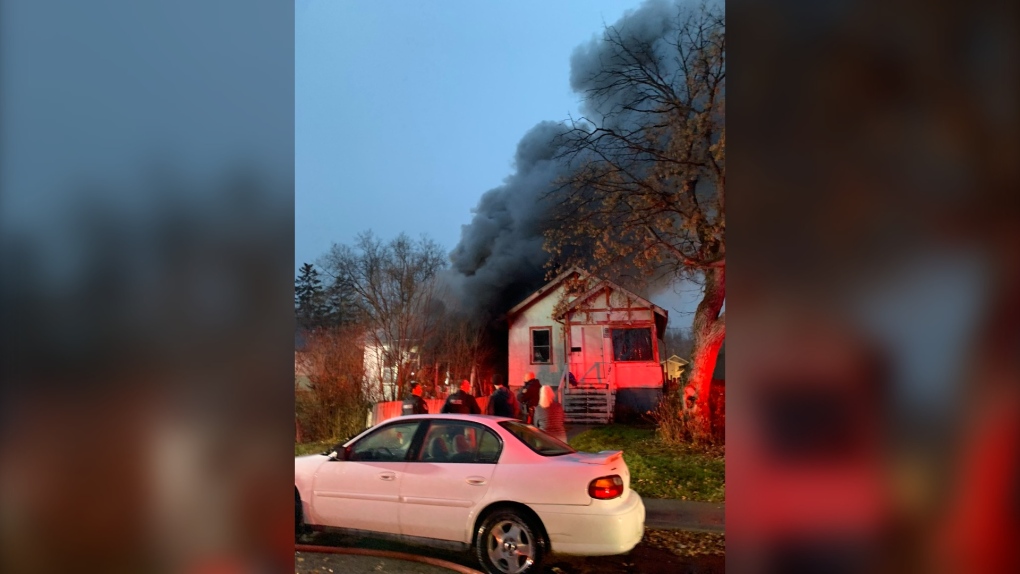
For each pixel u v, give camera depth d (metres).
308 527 3.89
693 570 3.25
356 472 3.86
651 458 3.70
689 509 3.45
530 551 3.49
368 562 3.74
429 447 3.85
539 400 4.06
